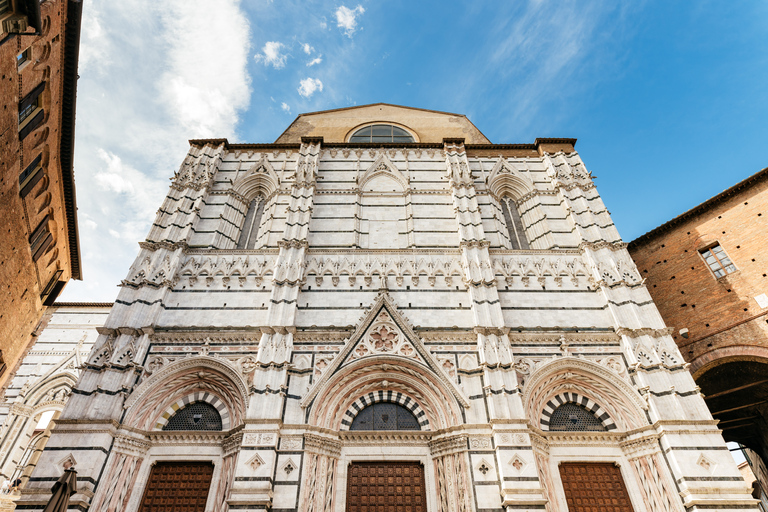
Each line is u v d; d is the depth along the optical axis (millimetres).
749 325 27047
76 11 27500
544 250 28891
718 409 32219
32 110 27391
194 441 21875
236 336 24312
